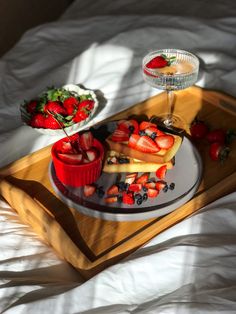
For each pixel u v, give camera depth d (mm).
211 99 786
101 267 542
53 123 742
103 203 606
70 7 1204
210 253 526
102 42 997
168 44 991
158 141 669
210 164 670
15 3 1476
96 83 886
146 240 563
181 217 592
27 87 905
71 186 634
